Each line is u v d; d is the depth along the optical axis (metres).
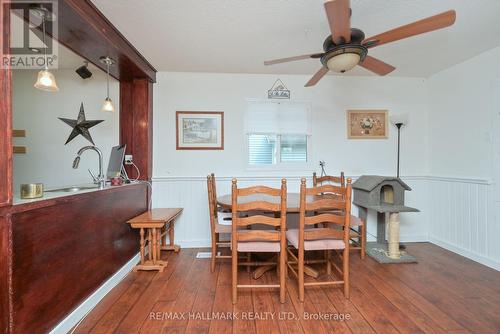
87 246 1.86
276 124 3.42
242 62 2.98
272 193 1.93
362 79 3.48
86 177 3.22
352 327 1.65
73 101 3.21
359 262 2.74
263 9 1.93
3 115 1.20
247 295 2.06
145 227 2.55
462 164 2.97
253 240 2.06
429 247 3.24
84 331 1.63
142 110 3.13
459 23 2.15
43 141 3.18
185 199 3.33
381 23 2.13
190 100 3.32
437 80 3.34
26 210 1.32
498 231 2.54
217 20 2.09
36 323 1.39
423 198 3.50
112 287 2.20
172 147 3.31
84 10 1.81
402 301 1.96
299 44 2.51
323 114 3.46
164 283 2.28
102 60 2.56
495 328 1.63
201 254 3.04
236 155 3.37
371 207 2.92
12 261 1.24
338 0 1.29
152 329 1.64
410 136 3.52
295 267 2.57
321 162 3.44
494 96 2.60
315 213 2.91
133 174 3.16
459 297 2.01
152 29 2.22
